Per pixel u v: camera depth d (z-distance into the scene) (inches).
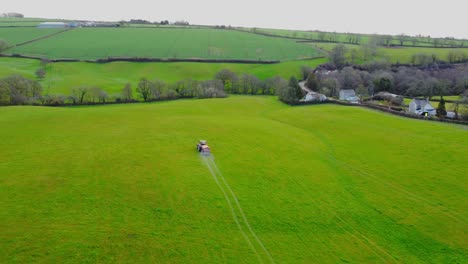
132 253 1425.9
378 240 1662.2
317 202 1978.3
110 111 3983.8
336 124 3609.7
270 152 2674.7
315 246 1587.1
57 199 1800.0
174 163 2325.3
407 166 2496.3
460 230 1752.0
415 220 1834.4
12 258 1353.3
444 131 3260.3
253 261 1450.5
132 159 2349.9
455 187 2169.0
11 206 1718.8
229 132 3105.3
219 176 2191.2
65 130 3029.0
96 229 1562.5
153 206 1791.3
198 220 1708.9
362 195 2090.3
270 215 1809.8
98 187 1943.9
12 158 2332.7
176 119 3563.0
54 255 1381.6
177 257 1430.9
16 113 3627.0
